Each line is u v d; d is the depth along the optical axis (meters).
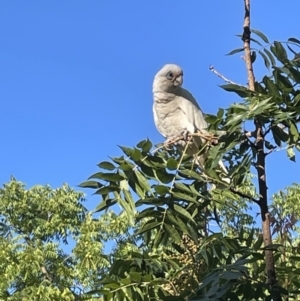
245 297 3.50
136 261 4.02
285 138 3.73
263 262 4.10
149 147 3.73
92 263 14.12
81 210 16.78
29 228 16.61
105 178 3.69
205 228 4.28
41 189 17.12
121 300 3.75
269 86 3.66
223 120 3.71
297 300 3.87
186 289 3.86
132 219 3.63
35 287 14.04
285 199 9.48
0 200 16.72
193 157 3.93
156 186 3.62
